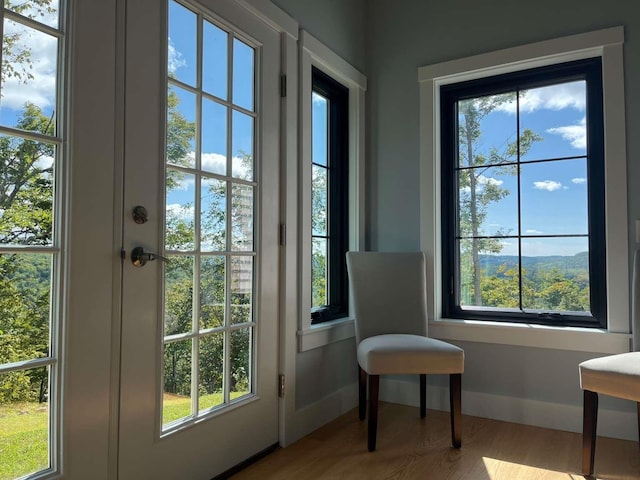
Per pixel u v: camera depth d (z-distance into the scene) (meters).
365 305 2.47
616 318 2.25
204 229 1.77
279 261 2.17
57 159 1.29
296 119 2.29
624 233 2.25
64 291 1.29
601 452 2.07
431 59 2.79
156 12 1.58
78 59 1.33
